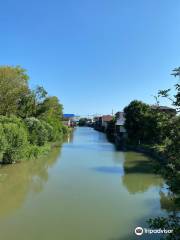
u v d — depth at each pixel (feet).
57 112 264.31
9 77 162.20
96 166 101.91
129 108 171.83
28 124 133.80
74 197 61.98
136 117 167.32
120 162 111.34
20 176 84.02
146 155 131.95
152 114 22.90
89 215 51.01
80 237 42.11
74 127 515.50
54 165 103.76
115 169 95.91
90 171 92.07
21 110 171.22
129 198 61.72
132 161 113.91
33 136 130.72
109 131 296.92
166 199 60.80
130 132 171.83
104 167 99.81
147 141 158.71
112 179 80.48
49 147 149.07
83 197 62.08
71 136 281.95
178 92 21.58
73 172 90.43
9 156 102.42
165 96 21.88
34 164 105.19
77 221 48.08
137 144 161.07
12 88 164.25
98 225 46.47
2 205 56.39
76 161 113.39
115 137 236.43
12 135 101.30
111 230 44.55
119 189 69.31
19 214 51.24
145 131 144.97
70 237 41.98
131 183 75.66
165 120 21.72
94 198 61.41
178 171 20.93
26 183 75.00
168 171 21.20
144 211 53.11
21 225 46.29
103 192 66.49
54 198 61.31
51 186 71.82
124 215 50.98
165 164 21.91
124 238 41.86
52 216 50.37
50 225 46.32
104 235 42.80
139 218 49.62
